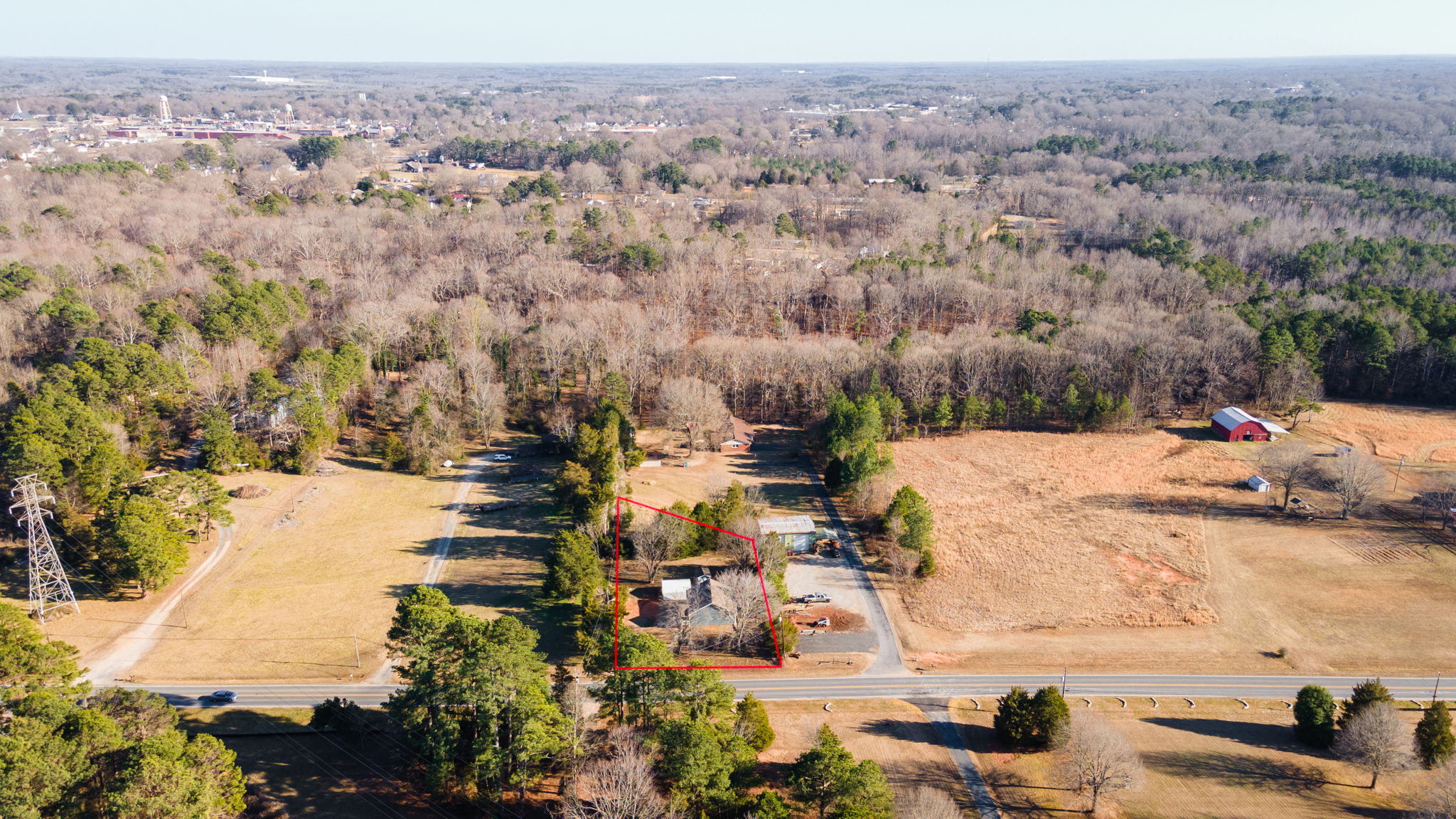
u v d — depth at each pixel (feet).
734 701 333.21
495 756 268.62
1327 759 308.40
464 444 588.91
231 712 327.88
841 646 374.63
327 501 501.97
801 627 387.75
